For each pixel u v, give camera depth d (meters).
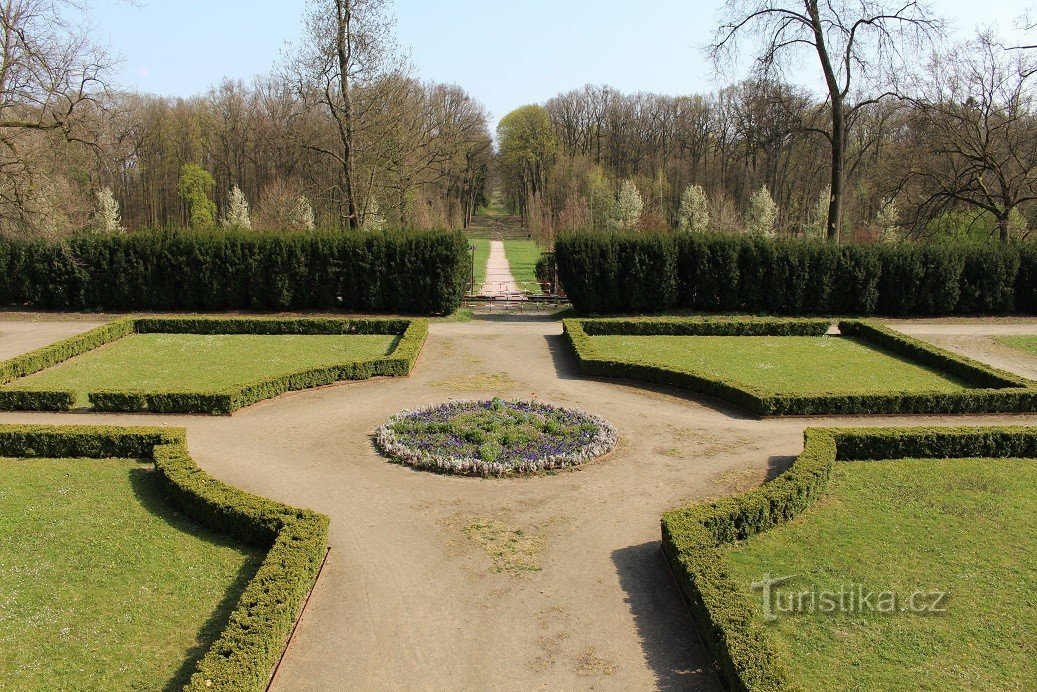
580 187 72.00
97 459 12.93
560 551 10.09
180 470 11.43
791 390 18.12
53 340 23.12
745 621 7.61
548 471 12.75
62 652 7.62
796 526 10.59
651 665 7.70
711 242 28.17
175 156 64.00
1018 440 13.24
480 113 72.31
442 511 11.24
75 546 9.83
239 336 23.75
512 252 74.19
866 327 24.06
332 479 12.44
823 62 31.52
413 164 42.19
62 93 26.03
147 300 28.41
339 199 38.50
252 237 28.17
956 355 20.06
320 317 26.11
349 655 7.84
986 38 32.34
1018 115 32.31
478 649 7.96
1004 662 7.48
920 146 35.19
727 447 14.10
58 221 31.17
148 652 7.64
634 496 11.85
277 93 59.38
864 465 12.90
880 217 43.72
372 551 10.06
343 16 32.12
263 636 7.32
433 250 27.81
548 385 18.52
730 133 66.94
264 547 9.85
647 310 28.33
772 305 28.27
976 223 37.38
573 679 7.48
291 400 17.08
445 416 15.10
